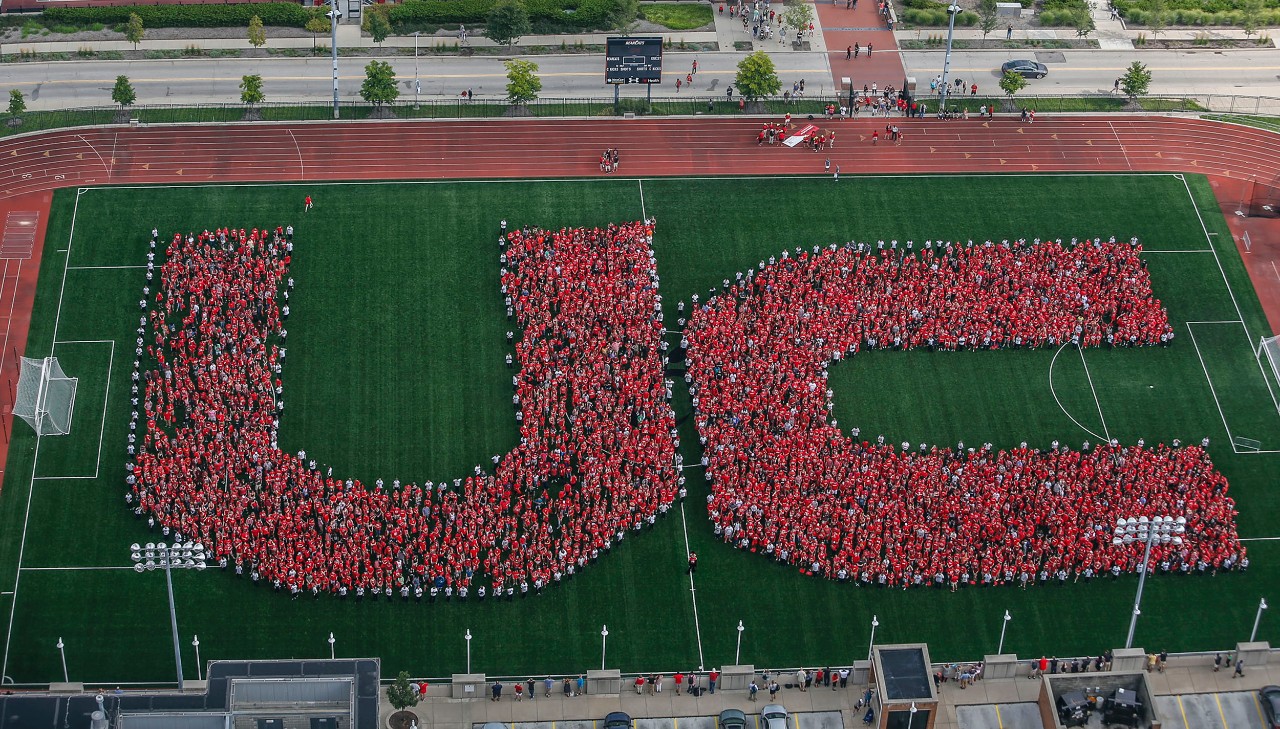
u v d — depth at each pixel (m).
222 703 185.88
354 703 187.25
